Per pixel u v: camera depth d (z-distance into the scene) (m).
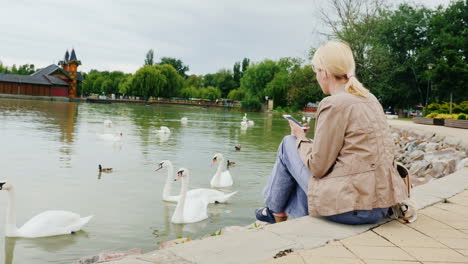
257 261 2.52
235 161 14.70
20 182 9.88
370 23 37.34
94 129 24.42
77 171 11.48
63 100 87.38
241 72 132.88
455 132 18.73
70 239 6.49
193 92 109.12
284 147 3.53
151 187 10.04
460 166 9.82
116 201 8.64
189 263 2.44
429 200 4.43
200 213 7.88
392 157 3.05
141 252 5.62
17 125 24.36
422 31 53.56
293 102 76.00
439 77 35.72
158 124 31.98
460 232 3.25
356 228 3.17
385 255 2.69
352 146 2.97
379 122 3.02
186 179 7.72
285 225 3.19
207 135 24.56
